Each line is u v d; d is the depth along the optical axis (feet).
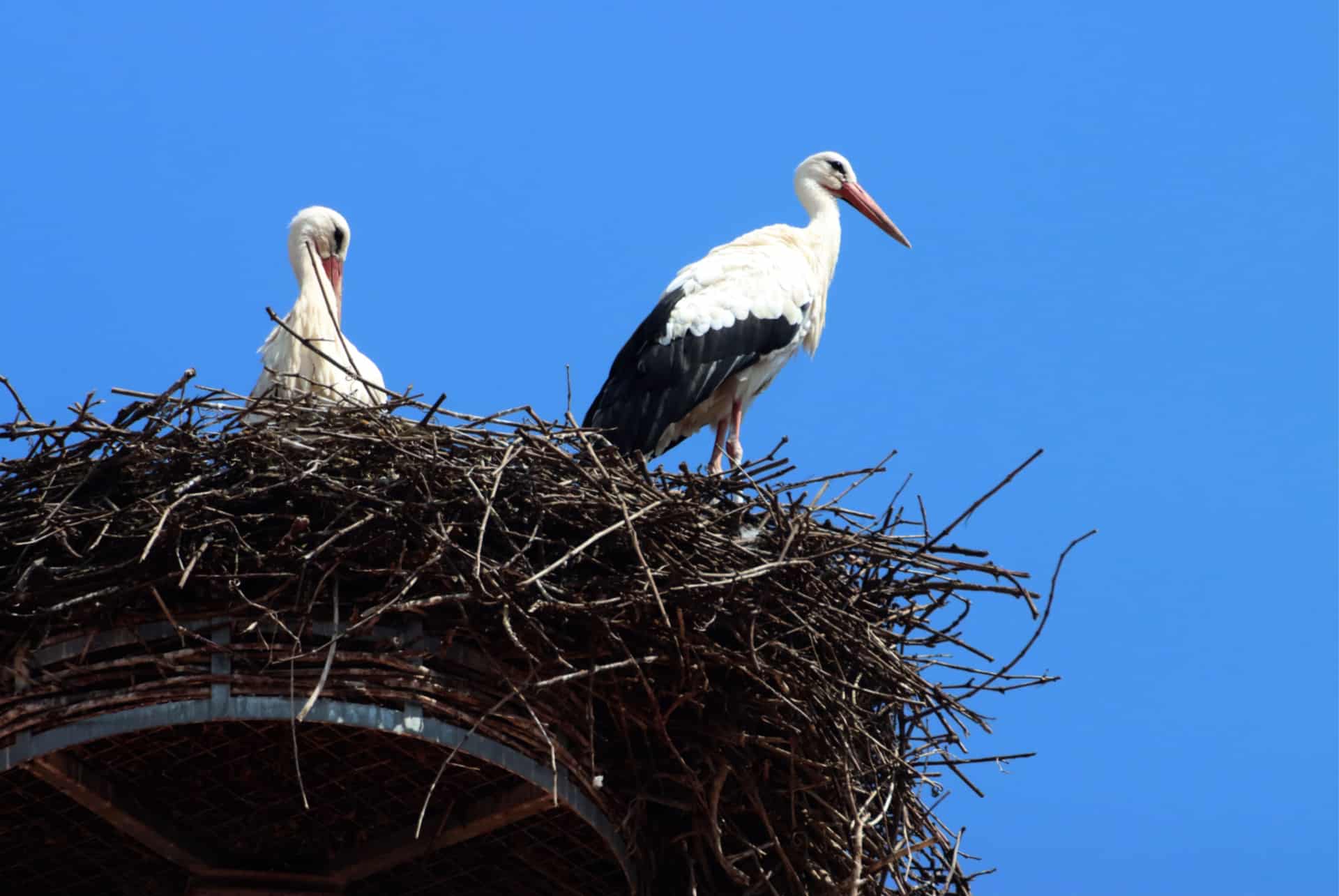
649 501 40.68
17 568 39.22
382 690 38.60
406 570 38.81
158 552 38.65
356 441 39.63
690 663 39.88
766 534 42.24
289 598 39.11
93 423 39.96
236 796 42.09
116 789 41.42
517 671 39.81
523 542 40.09
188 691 38.17
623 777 42.01
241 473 39.86
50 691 38.22
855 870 39.04
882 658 42.06
